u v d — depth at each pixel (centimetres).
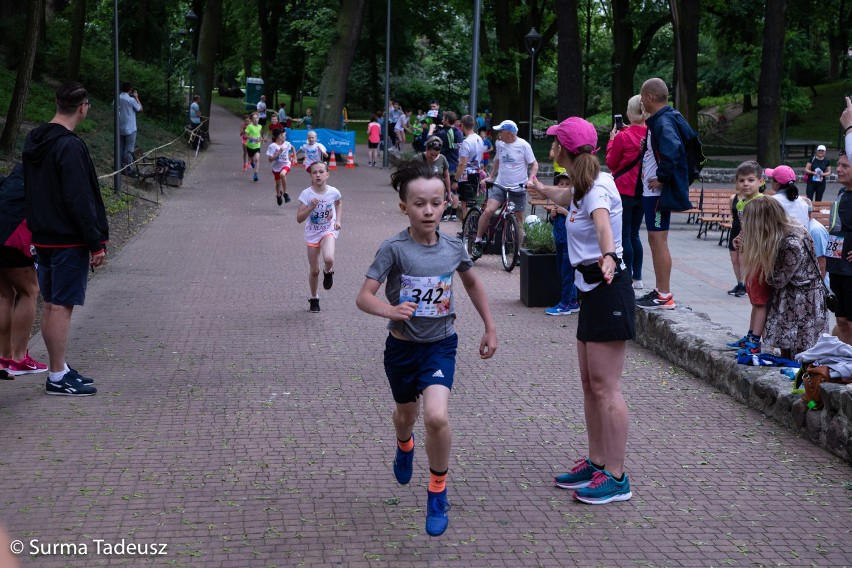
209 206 2064
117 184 1972
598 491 498
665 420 654
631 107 895
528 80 4553
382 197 2345
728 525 473
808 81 5734
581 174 479
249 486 513
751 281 704
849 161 701
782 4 3042
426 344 457
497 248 1495
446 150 1858
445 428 436
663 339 837
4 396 686
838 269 720
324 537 448
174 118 3872
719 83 5634
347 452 574
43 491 499
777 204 691
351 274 1289
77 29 2736
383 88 6156
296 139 3194
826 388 590
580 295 501
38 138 679
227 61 7400
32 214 679
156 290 1147
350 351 853
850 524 475
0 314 744
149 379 742
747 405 691
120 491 502
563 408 680
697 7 3309
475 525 468
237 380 745
